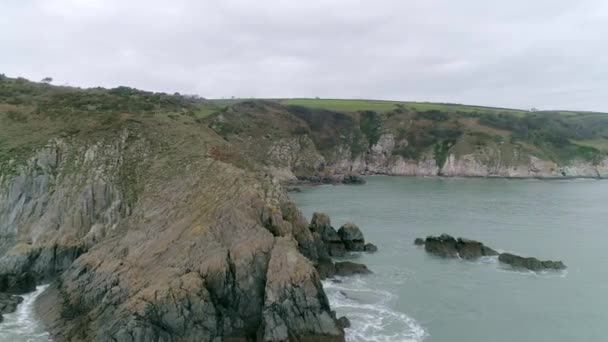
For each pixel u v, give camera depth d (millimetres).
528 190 133500
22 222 57656
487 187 140875
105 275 45781
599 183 154750
